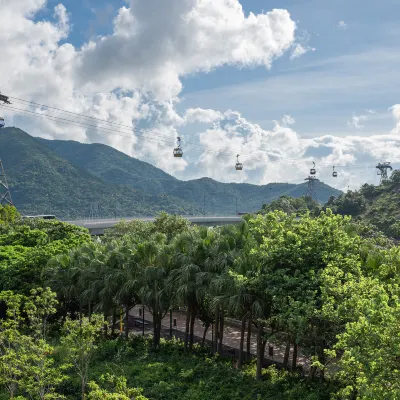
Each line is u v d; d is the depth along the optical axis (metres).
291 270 30.89
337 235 30.67
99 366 36.72
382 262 30.41
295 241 31.12
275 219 36.09
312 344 28.27
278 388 31.53
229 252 36.12
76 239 60.06
